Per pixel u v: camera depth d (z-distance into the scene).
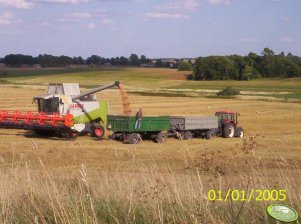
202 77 138.62
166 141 29.02
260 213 6.18
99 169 17.69
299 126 40.56
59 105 29.55
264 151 22.44
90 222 6.28
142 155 22.12
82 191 7.66
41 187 8.36
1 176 8.77
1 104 57.81
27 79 137.38
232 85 122.38
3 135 30.56
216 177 7.73
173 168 15.92
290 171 10.75
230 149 24.16
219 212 6.22
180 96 80.75
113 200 7.06
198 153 22.12
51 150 22.70
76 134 29.80
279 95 89.62
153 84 123.62
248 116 48.47
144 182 8.75
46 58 199.75
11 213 6.69
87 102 30.45
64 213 6.38
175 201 6.50
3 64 197.75
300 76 143.38
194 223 5.93
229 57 143.00
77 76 144.25
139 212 6.54
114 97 74.69
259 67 144.75
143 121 28.14
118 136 28.34
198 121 30.78
